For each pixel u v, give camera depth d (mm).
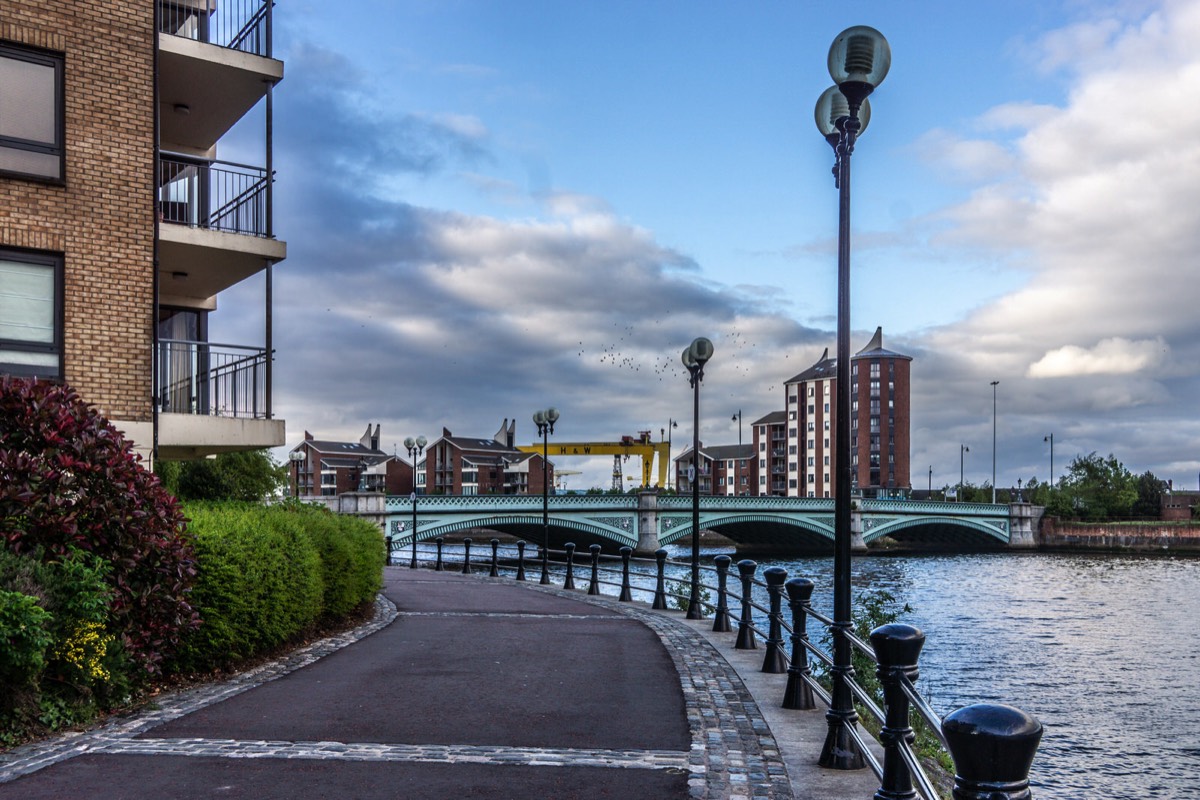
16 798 6000
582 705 9102
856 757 6836
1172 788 17688
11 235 13586
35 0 13992
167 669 9992
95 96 14391
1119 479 131875
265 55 17000
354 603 15703
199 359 18781
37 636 7273
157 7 15172
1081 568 76625
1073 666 29766
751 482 158125
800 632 9016
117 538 8883
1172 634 37094
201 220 19219
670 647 13250
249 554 10922
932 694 25094
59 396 9156
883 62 7676
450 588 24156
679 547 103500
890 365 135875
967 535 104062
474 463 131250
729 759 7094
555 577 43375
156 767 6738
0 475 8297
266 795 6105
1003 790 2715
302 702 9125
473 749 7336
